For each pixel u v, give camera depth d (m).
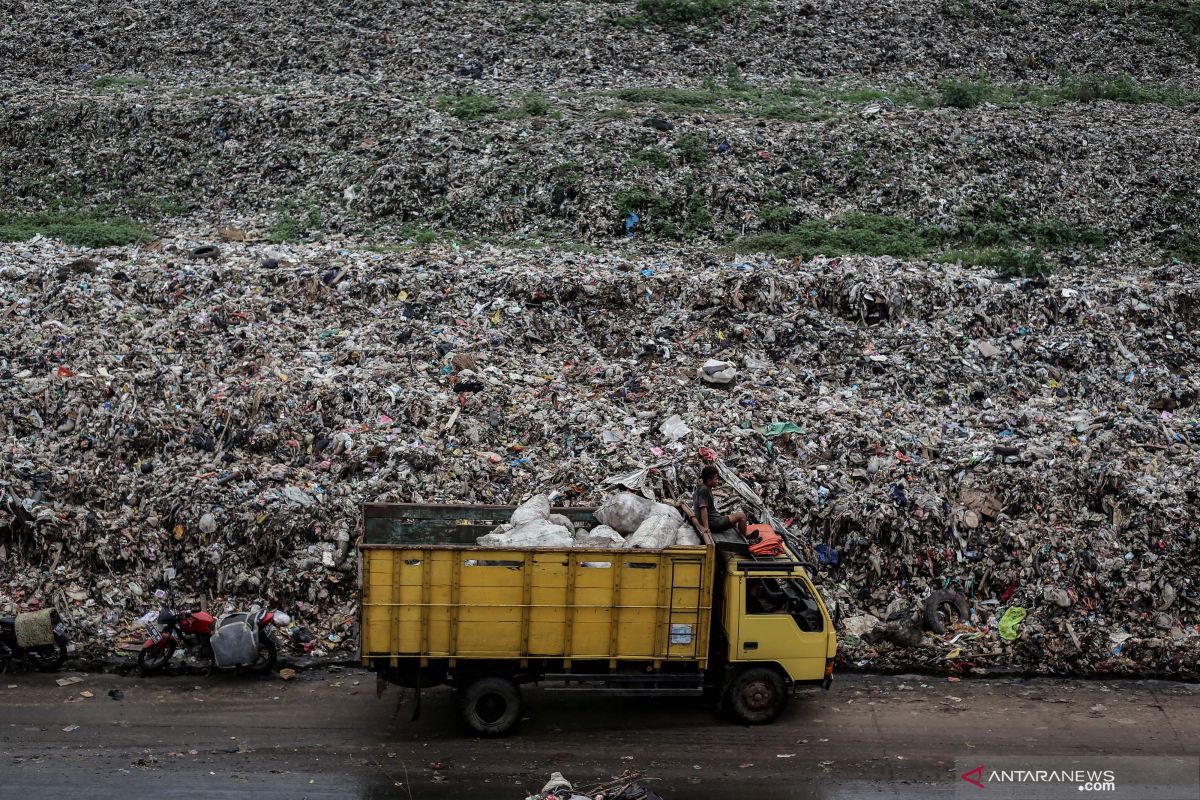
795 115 28.00
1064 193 25.34
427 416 15.52
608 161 25.16
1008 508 14.25
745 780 10.02
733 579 10.88
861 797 9.73
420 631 10.55
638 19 34.81
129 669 12.10
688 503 12.80
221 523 13.52
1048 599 13.23
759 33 34.56
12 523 13.34
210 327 17.56
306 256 20.67
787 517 14.18
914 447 15.34
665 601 10.72
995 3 36.81
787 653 11.02
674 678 10.88
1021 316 19.47
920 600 13.48
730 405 16.28
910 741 10.84
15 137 27.36
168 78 31.14
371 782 9.91
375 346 17.34
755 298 19.34
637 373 17.31
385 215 24.33
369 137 26.58
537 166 25.14
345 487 14.14
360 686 11.95
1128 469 14.79
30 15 34.59
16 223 24.16
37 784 9.66
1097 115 29.25
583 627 10.69
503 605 10.58
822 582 13.70
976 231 23.81
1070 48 34.72
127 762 10.13
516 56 32.44
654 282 19.62
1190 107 30.34
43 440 14.86
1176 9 36.56
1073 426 16.09
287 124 27.30
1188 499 14.15
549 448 15.23
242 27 33.78
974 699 11.80
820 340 18.44
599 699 11.82
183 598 13.16
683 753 10.55
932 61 33.41
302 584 13.20
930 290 19.64
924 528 13.90
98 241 22.14
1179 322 19.61
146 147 26.91
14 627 11.66
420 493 14.12
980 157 26.20
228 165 26.44
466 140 26.16
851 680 12.27
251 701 11.51
